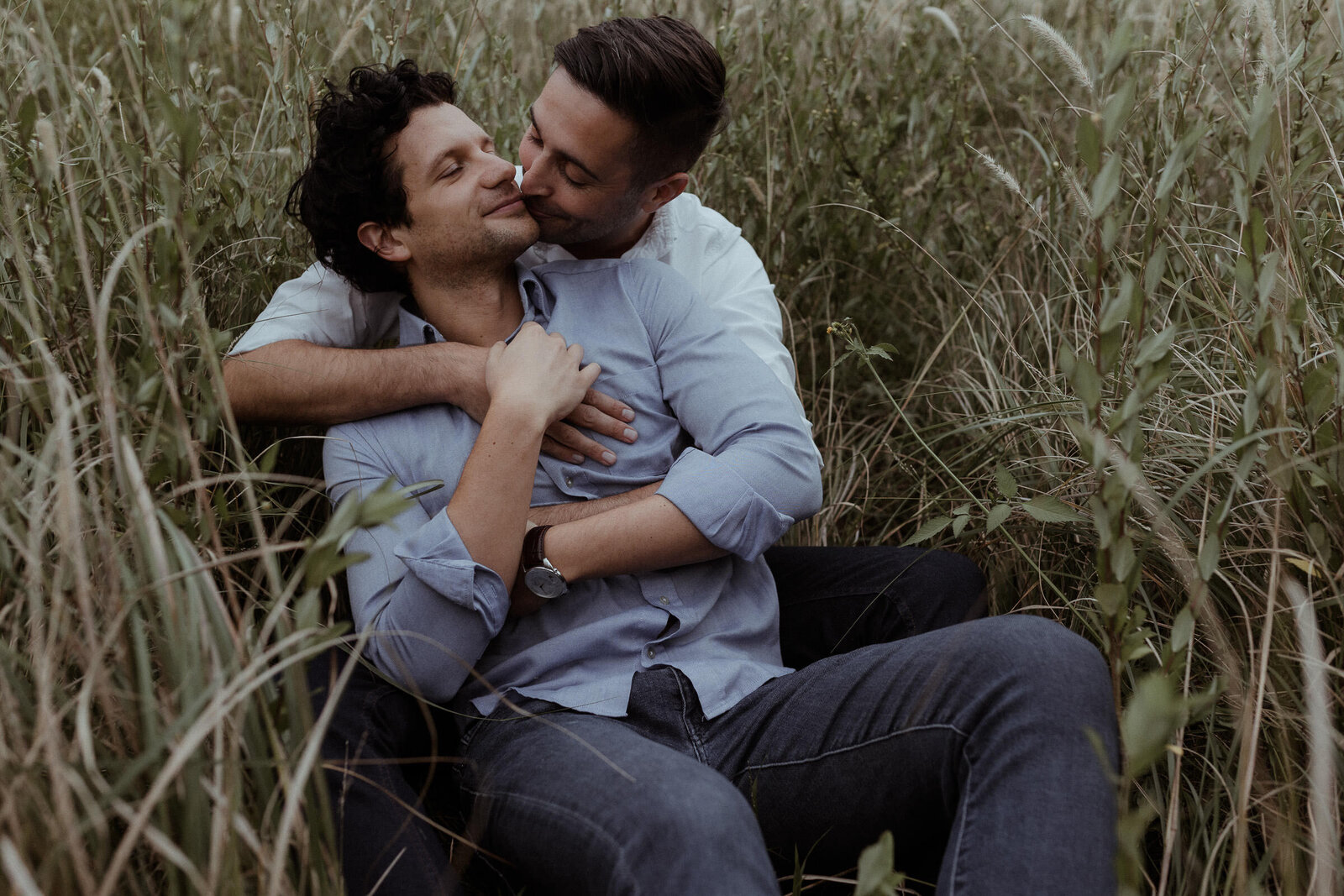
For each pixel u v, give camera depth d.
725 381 1.60
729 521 1.48
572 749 1.30
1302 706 1.33
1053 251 2.42
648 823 1.15
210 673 1.10
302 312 1.72
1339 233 1.78
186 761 1.02
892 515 2.27
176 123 1.16
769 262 2.51
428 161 1.55
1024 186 2.53
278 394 1.56
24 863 0.96
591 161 1.62
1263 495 1.54
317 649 1.03
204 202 1.85
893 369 2.61
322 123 1.60
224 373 1.60
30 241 1.63
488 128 2.43
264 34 2.20
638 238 1.90
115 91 1.85
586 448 1.59
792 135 2.54
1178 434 1.69
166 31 1.47
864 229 2.61
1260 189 1.99
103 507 1.28
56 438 1.13
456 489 1.45
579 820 1.21
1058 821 1.12
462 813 1.44
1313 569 1.35
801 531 2.24
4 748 1.02
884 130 2.59
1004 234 2.63
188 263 1.21
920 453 2.34
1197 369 1.80
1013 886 1.10
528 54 2.78
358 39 2.64
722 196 2.58
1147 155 2.10
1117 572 1.19
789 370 1.93
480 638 1.42
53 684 1.12
